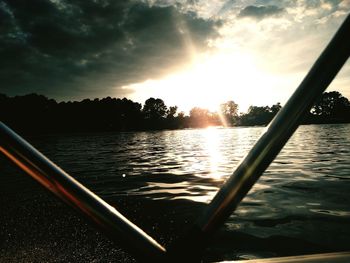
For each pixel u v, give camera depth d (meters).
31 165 0.44
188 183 7.84
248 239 3.53
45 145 29.61
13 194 6.79
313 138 29.08
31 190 7.27
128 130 106.56
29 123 81.06
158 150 21.30
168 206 5.34
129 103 108.81
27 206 5.58
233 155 16.14
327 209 4.70
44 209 5.33
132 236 0.46
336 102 113.81
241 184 0.47
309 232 3.69
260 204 5.15
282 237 3.55
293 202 5.23
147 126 114.31
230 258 3.04
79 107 96.12
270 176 8.25
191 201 5.69
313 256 0.68
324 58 0.47
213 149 21.12
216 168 10.95
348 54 0.47
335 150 16.14
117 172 10.30
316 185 6.76
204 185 7.48
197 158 14.89
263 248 3.27
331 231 3.70
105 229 0.46
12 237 3.77
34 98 84.25
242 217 4.40
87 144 31.16
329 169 9.30
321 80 0.47
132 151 20.77
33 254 3.18
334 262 0.63
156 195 6.36
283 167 10.12
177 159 14.59
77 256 3.15
